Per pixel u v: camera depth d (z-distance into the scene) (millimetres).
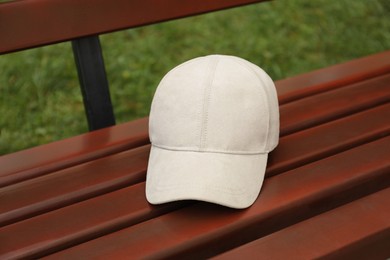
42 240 1044
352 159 1221
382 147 1259
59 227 1072
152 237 1039
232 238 1062
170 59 2582
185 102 1106
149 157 1213
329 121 1393
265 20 2871
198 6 1490
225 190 1044
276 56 2600
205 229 1047
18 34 1316
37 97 2367
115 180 1195
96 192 1172
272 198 1107
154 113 1159
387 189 1165
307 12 2951
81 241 1052
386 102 1466
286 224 1112
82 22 1373
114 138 1340
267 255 1008
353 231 1056
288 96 1480
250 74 1156
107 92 1454
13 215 1114
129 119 2242
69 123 2229
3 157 1280
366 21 2887
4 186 1197
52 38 1350
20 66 2520
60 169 1244
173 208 1112
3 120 2234
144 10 1433
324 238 1041
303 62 2562
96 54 1420
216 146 1083
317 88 1516
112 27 1404
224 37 2740
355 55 2615
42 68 2502
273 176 1177
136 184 1184
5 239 1049
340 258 1037
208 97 1104
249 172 1098
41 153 1291
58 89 2408
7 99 2346
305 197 1111
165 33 2764
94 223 1078
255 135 1121
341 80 1551
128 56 2596
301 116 1394
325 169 1190
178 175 1054
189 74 1145
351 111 1423
